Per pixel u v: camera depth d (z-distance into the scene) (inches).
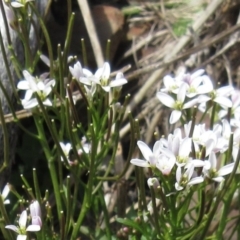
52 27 14.3
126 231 9.9
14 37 11.3
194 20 14.8
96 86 9.3
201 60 14.0
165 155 8.3
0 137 10.8
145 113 13.6
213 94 9.3
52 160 9.8
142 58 14.6
